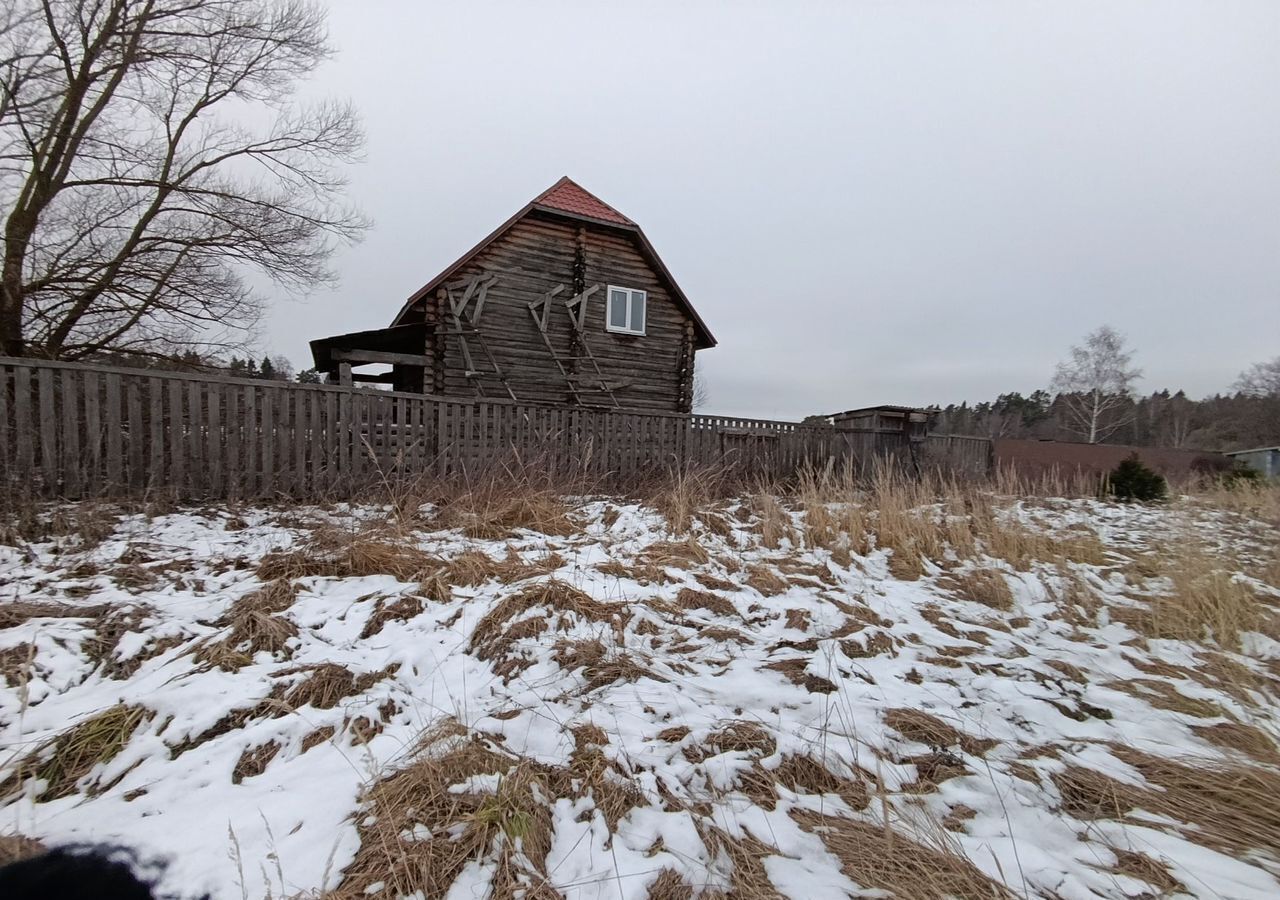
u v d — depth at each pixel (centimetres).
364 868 174
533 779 210
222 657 288
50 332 1012
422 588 377
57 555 406
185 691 256
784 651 338
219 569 407
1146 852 197
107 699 256
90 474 552
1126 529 770
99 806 201
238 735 237
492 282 1242
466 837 185
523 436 799
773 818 207
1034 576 516
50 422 531
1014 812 217
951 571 534
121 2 961
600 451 859
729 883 175
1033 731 278
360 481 670
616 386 1370
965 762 246
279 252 1180
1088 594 471
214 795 208
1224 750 263
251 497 616
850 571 515
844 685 302
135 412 568
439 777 211
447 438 734
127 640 298
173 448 582
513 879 171
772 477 981
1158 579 521
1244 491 1005
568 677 292
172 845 182
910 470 1127
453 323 1207
